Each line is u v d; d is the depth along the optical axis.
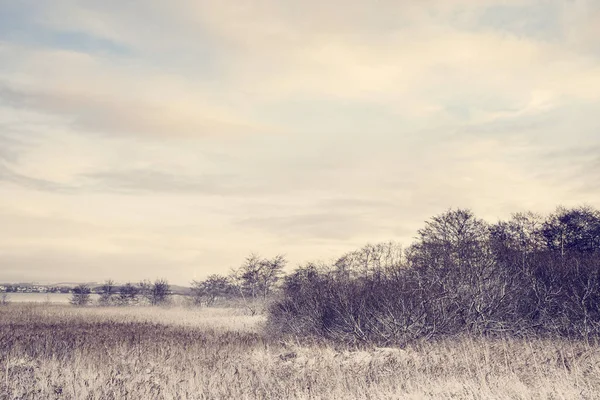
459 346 13.13
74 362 12.87
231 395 9.48
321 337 17.08
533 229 25.17
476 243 18.84
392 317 15.73
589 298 16.91
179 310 41.16
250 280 40.66
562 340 14.97
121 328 22.89
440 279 17.41
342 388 9.59
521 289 17.55
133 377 10.74
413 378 9.97
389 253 19.62
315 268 20.55
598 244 25.08
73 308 43.22
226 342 17.09
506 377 9.35
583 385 8.81
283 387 9.69
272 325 19.69
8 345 16.03
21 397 9.29
